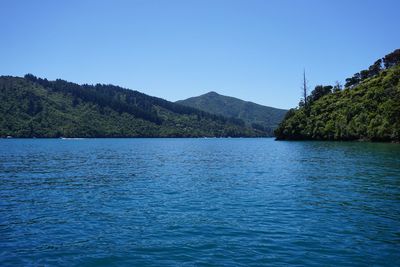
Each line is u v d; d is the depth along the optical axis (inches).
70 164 2228.1
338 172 1604.3
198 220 785.6
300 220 772.0
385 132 4598.9
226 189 1212.5
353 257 549.0
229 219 790.5
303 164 2034.9
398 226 715.4
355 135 5206.7
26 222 779.4
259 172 1713.8
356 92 6117.1
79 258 560.4
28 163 2293.3
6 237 669.3
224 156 3026.6
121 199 1042.1
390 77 5733.3
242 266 520.1
